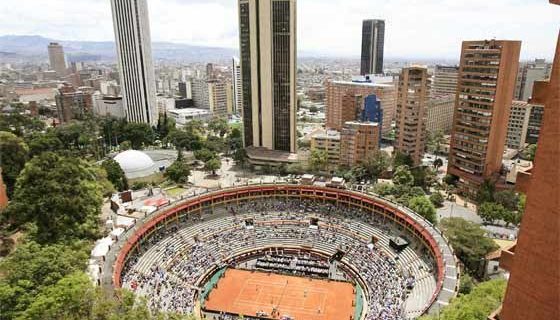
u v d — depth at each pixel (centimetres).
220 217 13575
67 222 10288
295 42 19050
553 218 2809
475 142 16038
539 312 2981
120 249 10106
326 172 19250
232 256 12056
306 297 10469
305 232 13050
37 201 10262
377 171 17988
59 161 12044
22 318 6328
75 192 11044
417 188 15050
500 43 14550
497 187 15200
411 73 17612
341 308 10012
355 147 18612
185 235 12388
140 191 16250
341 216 13625
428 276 9856
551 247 2842
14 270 7406
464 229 10906
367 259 11569
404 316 8588
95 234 11144
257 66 19788
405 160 17838
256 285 10994
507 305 3238
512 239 11756
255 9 18725
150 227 11619
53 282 7338
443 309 7138
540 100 2869
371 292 10325
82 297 6862
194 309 9775
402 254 11219
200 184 18112
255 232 13075
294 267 11688
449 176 17100
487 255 10375
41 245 9544
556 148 2734
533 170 2917
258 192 14638
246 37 19650
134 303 7556
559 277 2820
